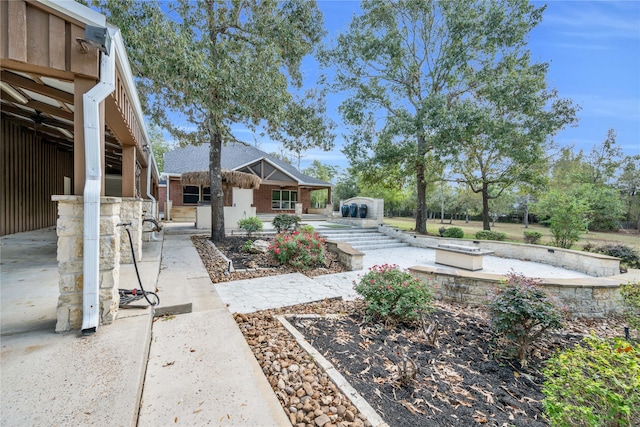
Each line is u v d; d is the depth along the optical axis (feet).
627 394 5.72
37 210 28.53
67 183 36.76
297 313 13.44
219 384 6.83
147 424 5.49
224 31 26.40
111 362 6.78
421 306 12.79
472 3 42.01
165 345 8.55
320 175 137.69
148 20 19.02
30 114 19.01
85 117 7.97
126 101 12.99
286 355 9.09
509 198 83.41
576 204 36.32
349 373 8.59
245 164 62.59
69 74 7.82
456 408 7.68
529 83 40.60
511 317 10.72
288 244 23.08
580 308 16.55
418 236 40.22
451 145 41.22
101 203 8.51
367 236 41.96
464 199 90.17
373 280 13.76
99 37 7.52
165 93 26.30
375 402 7.45
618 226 64.44
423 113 42.06
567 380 6.51
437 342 11.37
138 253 17.42
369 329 11.98
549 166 51.93
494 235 40.16
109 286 8.73
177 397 6.30
